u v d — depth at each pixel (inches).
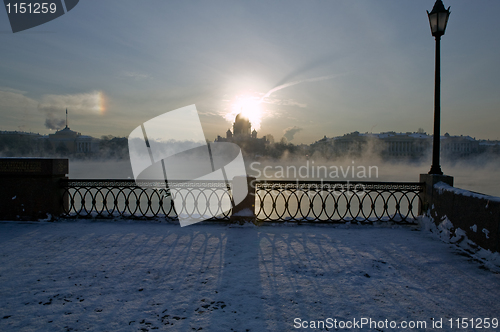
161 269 186.1
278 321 130.0
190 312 136.8
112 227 287.3
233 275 177.2
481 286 165.2
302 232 272.1
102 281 169.2
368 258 206.8
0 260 202.1
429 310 140.4
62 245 233.8
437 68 294.7
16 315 134.4
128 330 123.0
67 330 123.4
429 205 284.2
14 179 312.8
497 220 194.9
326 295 153.6
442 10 288.5
